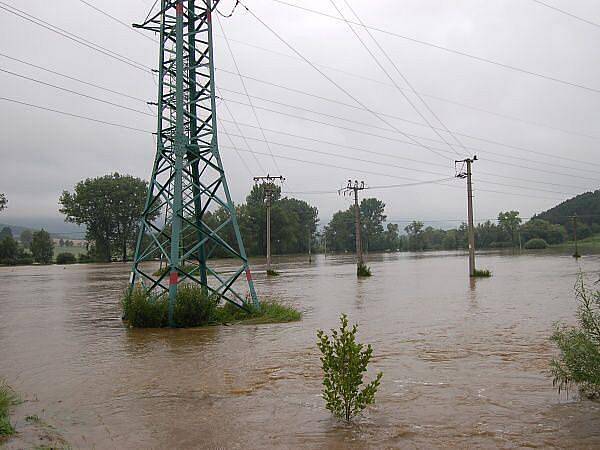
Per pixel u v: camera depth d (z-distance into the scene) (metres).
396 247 171.75
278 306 20.31
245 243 112.75
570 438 6.84
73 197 104.31
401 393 9.05
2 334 16.81
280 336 15.45
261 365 11.58
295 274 51.00
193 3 20.28
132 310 17.84
